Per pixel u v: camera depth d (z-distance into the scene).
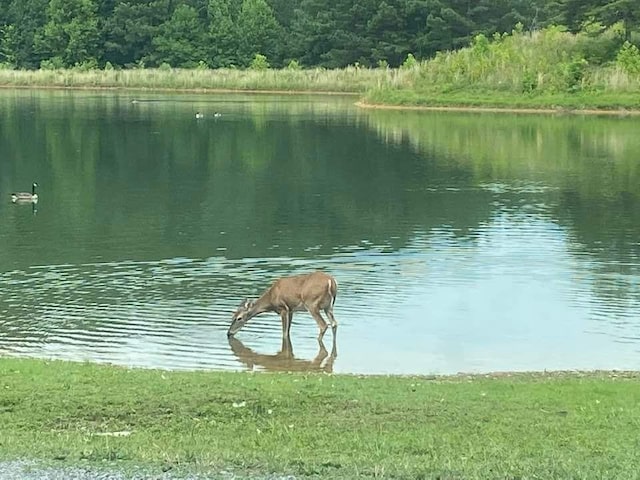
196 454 10.33
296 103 80.31
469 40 98.38
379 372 16.55
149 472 9.64
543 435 11.46
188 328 19.06
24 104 77.25
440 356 17.52
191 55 108.50
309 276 18.44
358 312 20.31
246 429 11.72
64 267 23.92
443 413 12.40
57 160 45.81
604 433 11.55
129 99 84.31
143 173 41.75
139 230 28.72
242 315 18.69
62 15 109.94
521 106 70.12
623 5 77.44
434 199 34.44
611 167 42.88
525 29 101.25
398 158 46.19
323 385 13.77
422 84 76.56
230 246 26.38
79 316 19.75
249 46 108.75
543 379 15.27
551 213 31.55
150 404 12.62
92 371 14.34
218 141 53.19
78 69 105.31
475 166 43.31
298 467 9.92
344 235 27.91
